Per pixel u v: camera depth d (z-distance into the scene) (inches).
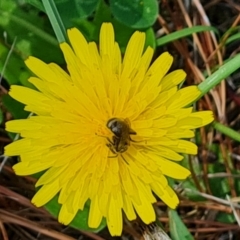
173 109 2.4
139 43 2.5
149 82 2.4
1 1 3.2
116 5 3.1
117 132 2.3
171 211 3.0
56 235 3.3
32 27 3.2
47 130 2.4
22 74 3.1
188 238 3.0
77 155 2.4
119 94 2.4
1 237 3.3
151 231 2.8
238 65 2.9
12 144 2.4
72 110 2.4
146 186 2.5
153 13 3.1
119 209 2.4
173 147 2.5
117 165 2.4
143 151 2.5
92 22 3.2
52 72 2.5
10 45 3.2
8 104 3.0
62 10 3.1
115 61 2.5
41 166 2.4
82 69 2.4
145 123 2.4
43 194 2.5
